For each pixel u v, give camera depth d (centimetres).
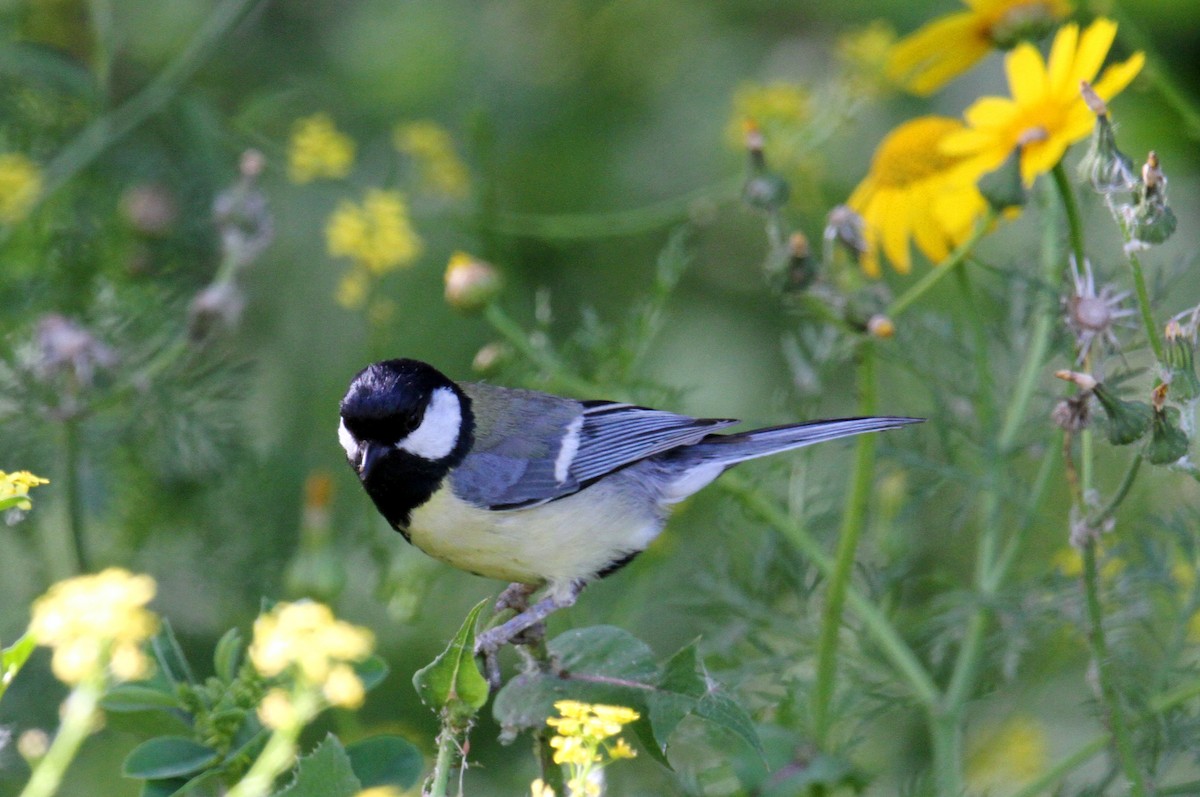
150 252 1102
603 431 863
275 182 1225
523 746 1052
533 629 656
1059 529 856
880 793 938
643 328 933
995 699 980
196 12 1254
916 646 941
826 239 827
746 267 1297
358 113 1338
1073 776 923
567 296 1295
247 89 1288
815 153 1201
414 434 831
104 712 586
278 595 1041
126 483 1036
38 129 1139
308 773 496
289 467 1112
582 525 846
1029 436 856
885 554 896
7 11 1130
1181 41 1207
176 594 1051
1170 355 629
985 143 784
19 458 984
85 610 439
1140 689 798
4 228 1039
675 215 1127
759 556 906
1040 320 850
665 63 1387
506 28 1410
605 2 1396
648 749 623
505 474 837
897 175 895
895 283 1223
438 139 1159
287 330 1213
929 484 873
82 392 966
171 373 1034
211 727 572
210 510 1052
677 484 874
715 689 612
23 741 495
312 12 1348
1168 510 917
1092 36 753
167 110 1145
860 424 809
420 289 1230
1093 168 658
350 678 464
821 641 795
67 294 1070
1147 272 1105
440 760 532
